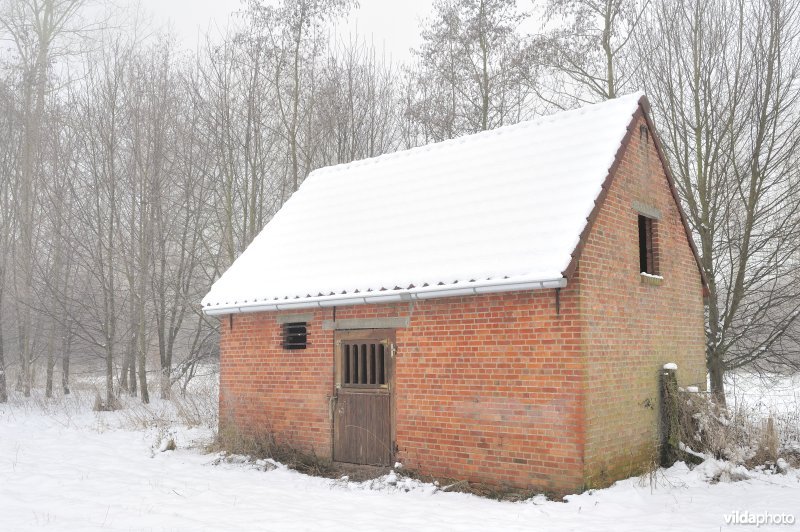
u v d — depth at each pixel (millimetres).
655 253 11633
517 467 9156
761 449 11000
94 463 11859
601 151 10305
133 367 25391
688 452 10773
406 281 10023
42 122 25500
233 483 10258
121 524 7730
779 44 15992
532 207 9992
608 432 9281
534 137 11859
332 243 12602
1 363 22203
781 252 16047
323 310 11727
